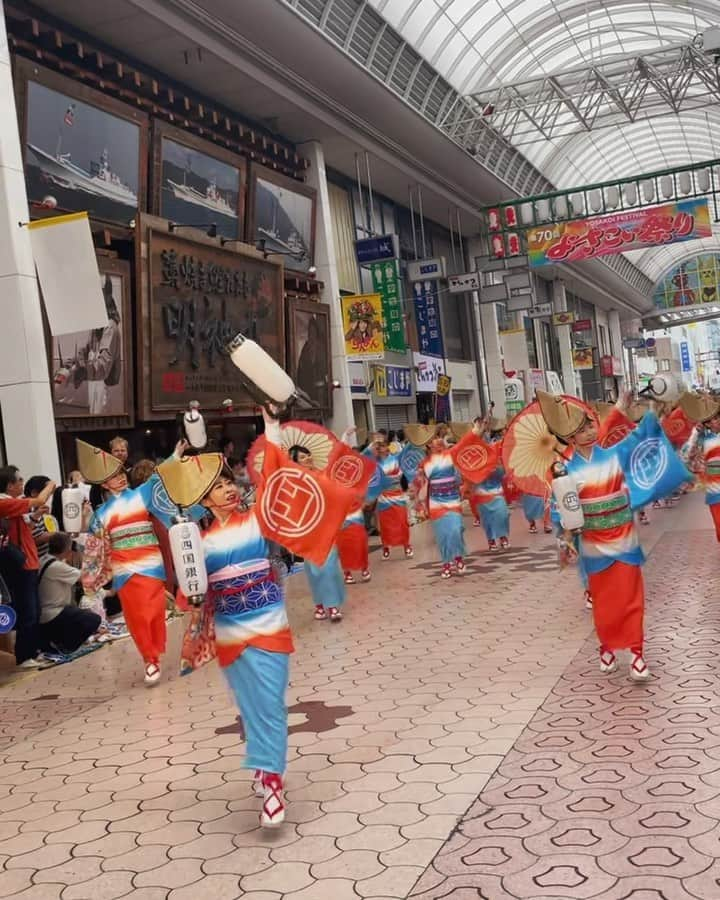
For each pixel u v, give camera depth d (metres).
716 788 4.05
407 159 23.98
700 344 107.31
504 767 4.64
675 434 13.47
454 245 33.09
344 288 23.36
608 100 30.39
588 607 8.55
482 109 25.69
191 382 14.43
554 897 3.25
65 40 12.81
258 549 4.42
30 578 8.66
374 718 5.78
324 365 19.50
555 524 6.85
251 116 19.06
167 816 4.52
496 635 7.82
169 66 16.16
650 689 5.71
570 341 46.25
